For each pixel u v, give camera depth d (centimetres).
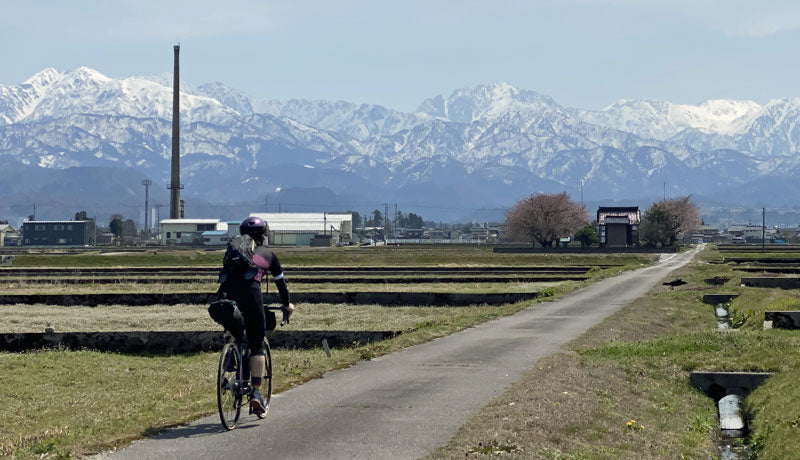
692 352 2142
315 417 1261
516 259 11794
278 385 1575
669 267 9031
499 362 1889
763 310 3350
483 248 18512
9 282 6881
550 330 2703
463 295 4678
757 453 1338
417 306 4619
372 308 4412
